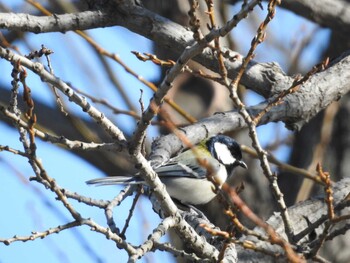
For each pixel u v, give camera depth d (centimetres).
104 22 1033
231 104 1412
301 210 989
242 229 723
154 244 768
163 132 1398
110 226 856
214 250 835
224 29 703
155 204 981
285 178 1475
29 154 700
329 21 1311
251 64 1105
